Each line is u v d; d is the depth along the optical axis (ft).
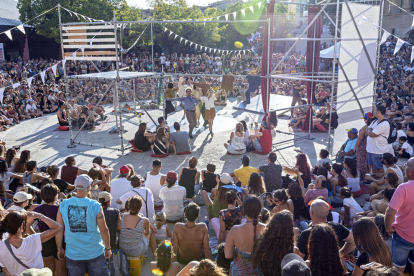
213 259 14.51
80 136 40.55
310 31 41.01
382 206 16.40
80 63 85.97
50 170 20.07
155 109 56.18
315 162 31.27
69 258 12.39
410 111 43.37
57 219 12.48
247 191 19.10
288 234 9.66
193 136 40.29
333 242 9.20
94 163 21.70
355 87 31.89
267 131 33.58
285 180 23.30
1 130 43.11
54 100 56.44
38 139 39.37
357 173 23.39
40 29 96.22
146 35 107.76
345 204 18.47
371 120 27.17
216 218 17.49
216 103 61.62
